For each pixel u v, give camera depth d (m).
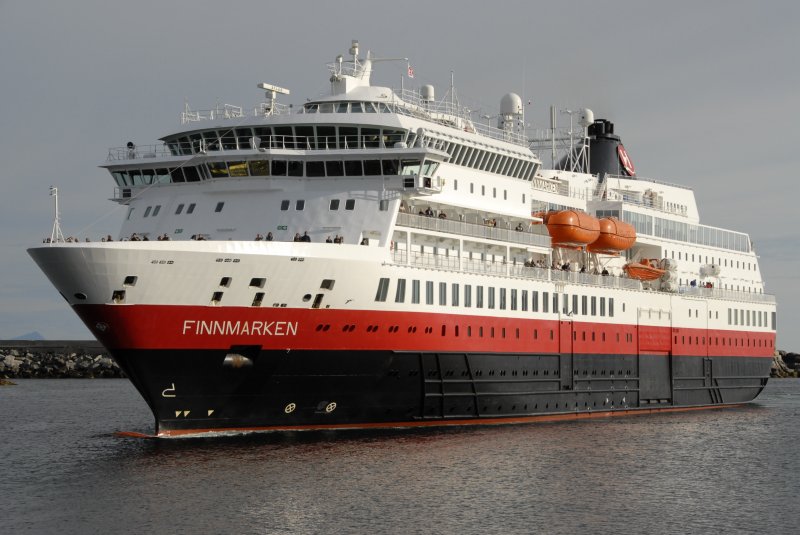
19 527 40.12
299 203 59.62
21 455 55.88
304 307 54.94
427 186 59.41
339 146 60.34
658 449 60.66
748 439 67.12
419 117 66.06
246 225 59.38
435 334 60.97
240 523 40.56
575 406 73.00
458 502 44.75
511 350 66.81
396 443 56.66
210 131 61.25
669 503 46.59
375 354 57.84
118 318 51.38
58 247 50.59
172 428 54.81
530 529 41.22
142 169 62.66
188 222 60.59
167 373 52.88
